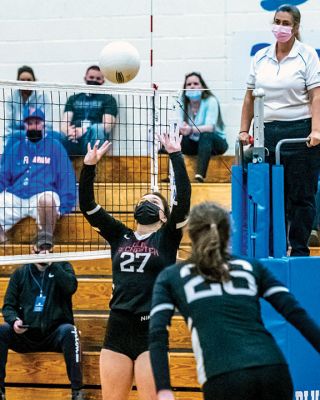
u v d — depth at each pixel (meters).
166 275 6.62
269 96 10.69
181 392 11.31
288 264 9.31
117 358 8.95
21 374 11.79
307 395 9.41
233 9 15.71
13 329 11.48
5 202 13.25
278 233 9.54
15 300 11.70
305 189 10.67
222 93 15.67
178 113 14.77
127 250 9.16
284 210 9.93
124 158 14.66
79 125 14.66
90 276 12.99
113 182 13.91
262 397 6.12
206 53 15.82
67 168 13.46
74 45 16.23
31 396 11.72
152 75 15.62
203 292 6.41
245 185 9.89
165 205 9.44
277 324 9.30
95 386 11.68
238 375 6.07
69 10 16.23
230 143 15.62
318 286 9.50
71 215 13.36
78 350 11.23
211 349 6.21
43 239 11.84
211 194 13.91
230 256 6.68
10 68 16.36
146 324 8.92
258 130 9.50
